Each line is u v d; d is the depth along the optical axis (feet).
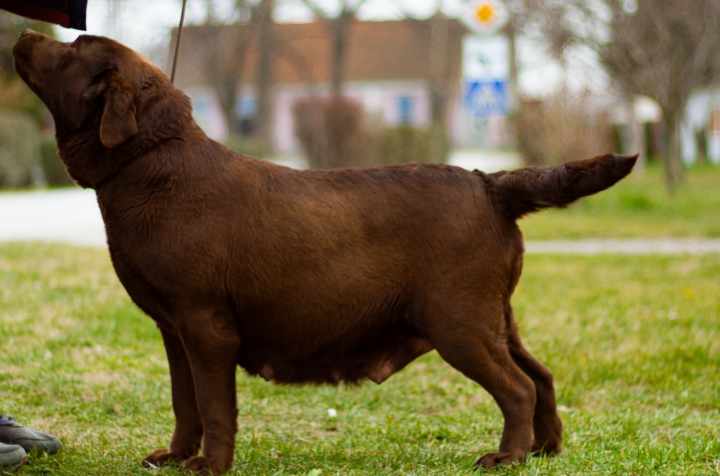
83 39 22.18
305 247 22.29
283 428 28.68
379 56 320.70
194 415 23.82
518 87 127.24
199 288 21.72
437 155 153.89
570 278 54.70
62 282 49.49
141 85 21.99
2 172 152.25
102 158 21.89
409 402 31.78
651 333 40.14
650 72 113.80
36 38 22.26
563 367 35.12
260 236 22.08
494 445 26.81
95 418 28.78
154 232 21.68
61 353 36.01
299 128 142.61
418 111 317.22
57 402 30.40
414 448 26.45
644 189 125.08
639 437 27.20
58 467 23.63
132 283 22.26
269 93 258.16
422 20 257.14
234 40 256.32
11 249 63.77
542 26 120.57
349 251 22.52
